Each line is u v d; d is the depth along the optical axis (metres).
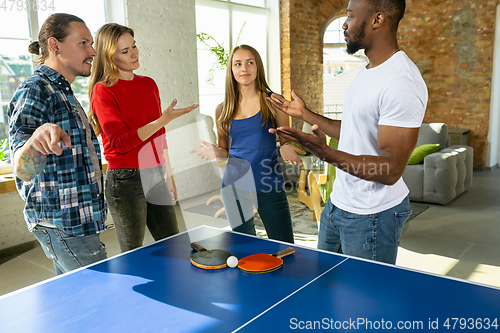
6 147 3.33
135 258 1.35
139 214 1.77
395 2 1.30
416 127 1.27
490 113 6.27
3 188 3.00
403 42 6.63
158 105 1.99
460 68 6.31
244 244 1.46
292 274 1.16
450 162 4.27
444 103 6.52
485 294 1.00
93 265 1.29
